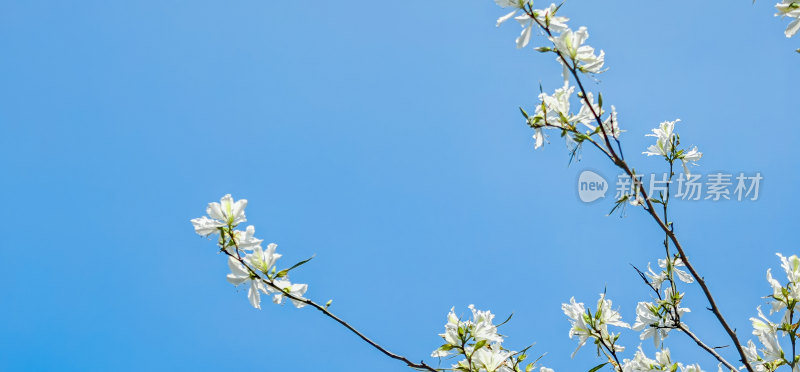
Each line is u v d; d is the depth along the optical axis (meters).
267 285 2.84
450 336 2.93
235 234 2.85
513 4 2.75
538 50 2.74
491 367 2.93
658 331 3.84
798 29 2.85
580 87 2.73
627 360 3.76
